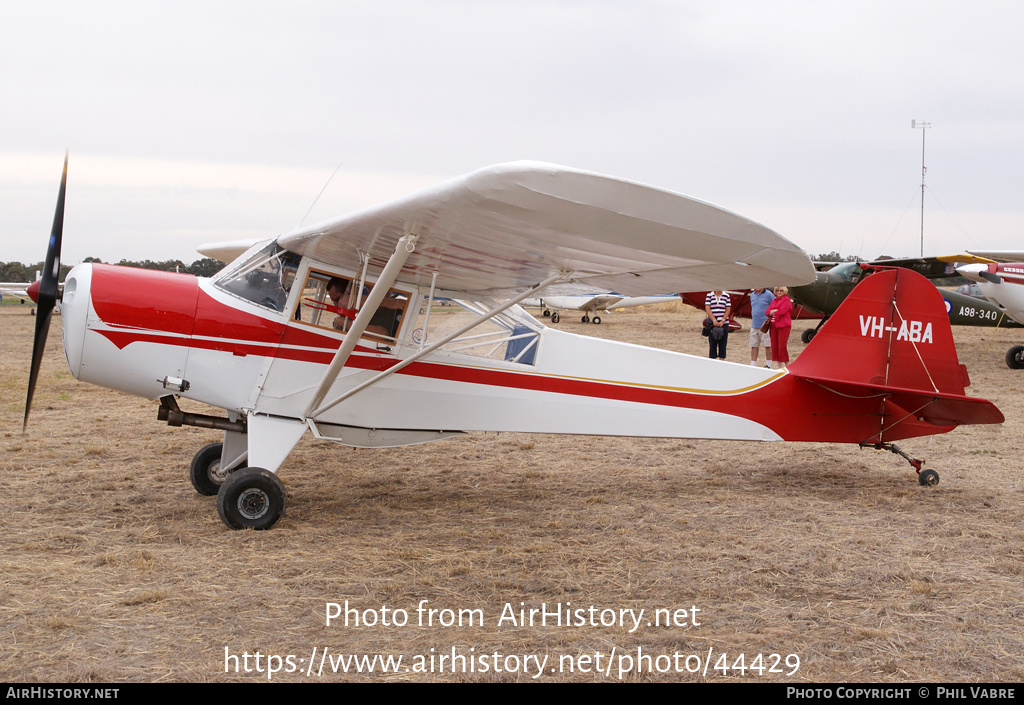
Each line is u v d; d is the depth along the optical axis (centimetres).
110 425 833
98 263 492
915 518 511
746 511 532
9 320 2831
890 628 332
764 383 608
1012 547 446
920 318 611
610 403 579
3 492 545
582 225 347
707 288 459
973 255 1764
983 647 315
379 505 544
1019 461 697
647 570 406
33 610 332
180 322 482
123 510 504
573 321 2939
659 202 322
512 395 559
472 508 539
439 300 538
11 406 941
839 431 620
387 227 406
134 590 359
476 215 356
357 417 523
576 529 486
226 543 437
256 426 490
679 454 746
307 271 503
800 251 358
